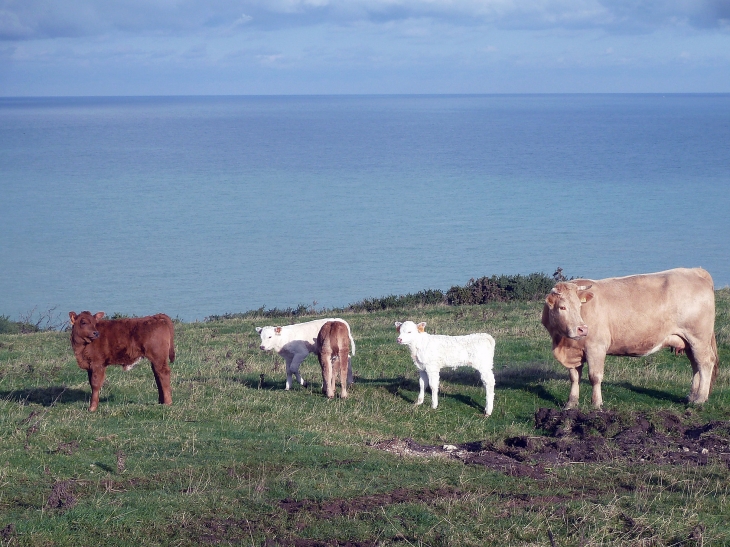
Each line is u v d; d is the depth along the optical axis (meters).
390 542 7.89
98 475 9.97
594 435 12.13
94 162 170.12
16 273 60.59
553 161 168.00
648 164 157.38
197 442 11.48
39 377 17.69
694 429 12.42
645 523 8.15
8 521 8.30
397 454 11.37
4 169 153.00
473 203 102.19
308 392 15.41
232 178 138.62
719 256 64.50
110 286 55.78
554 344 14.27
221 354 21.42
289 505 8.91
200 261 65.25
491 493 9.45
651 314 14.14
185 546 7.84
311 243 73.50
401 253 67.62
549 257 64.62
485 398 14.85
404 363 18.69
